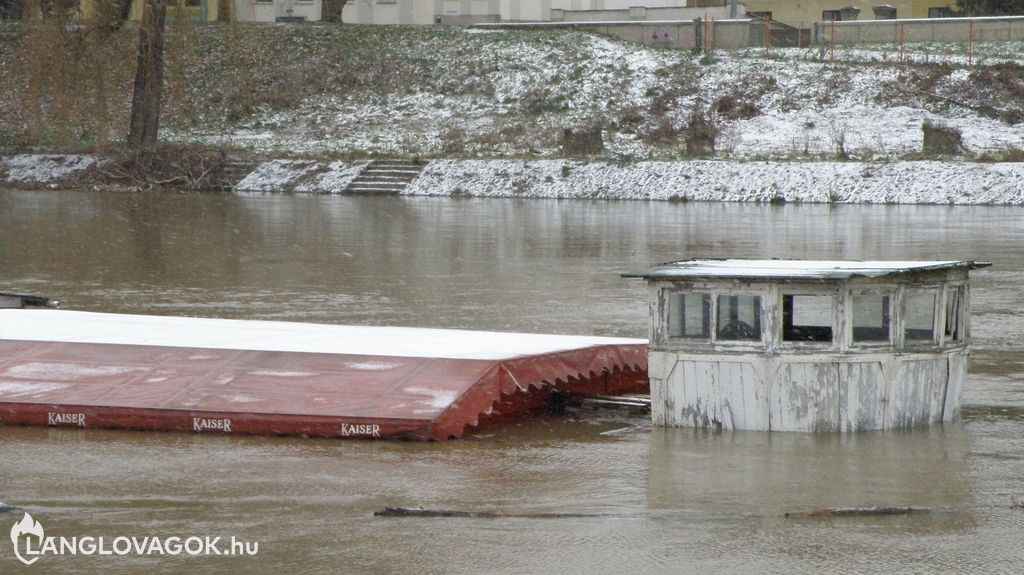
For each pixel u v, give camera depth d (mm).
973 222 47125
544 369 17875
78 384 17750
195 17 95875
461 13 93375
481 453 15945
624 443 16312
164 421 16922
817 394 16328
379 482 14648
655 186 61062
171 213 52562
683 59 78562
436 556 12203
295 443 16391
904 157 60906
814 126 68875
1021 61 72938
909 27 79812
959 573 11656
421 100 79000
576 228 46188
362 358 17875
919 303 16656
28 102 71438
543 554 12242
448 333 20469
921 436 16359
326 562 12109
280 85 81000
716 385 16656
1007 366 21188
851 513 13320
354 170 66688
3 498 14086
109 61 72938
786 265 17297
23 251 39188
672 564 11945
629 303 28250
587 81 77625
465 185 63875
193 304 28375
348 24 88938
